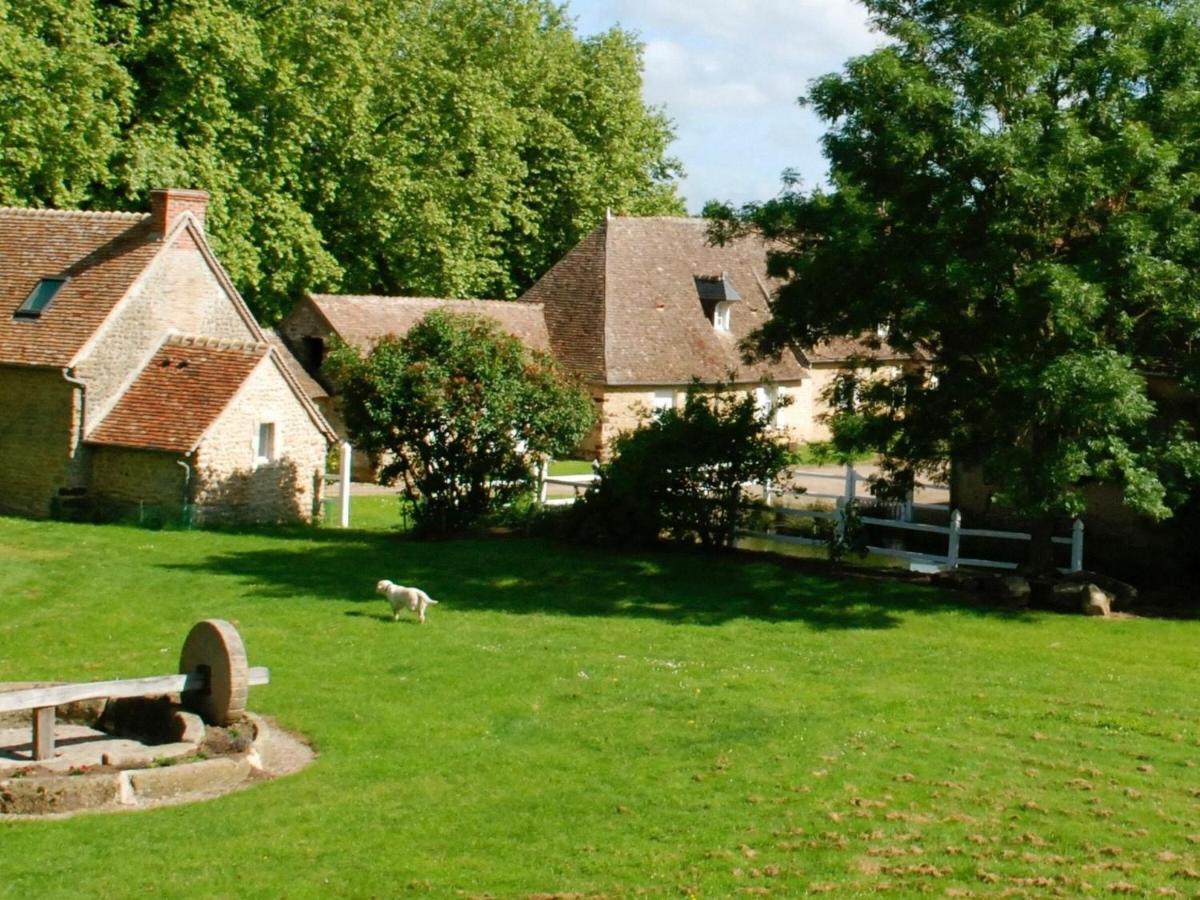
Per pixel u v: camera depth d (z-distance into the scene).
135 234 38.47
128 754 15.31
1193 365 24.09
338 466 49.59
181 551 30.45
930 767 16.34
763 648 22.22
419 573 28.17
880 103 24.02
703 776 15.89
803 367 58.91
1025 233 23.19
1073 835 14.27
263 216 48.69
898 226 23.98
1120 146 22.20
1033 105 22.97
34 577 26.88
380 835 13.96
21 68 40.72
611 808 14.88
